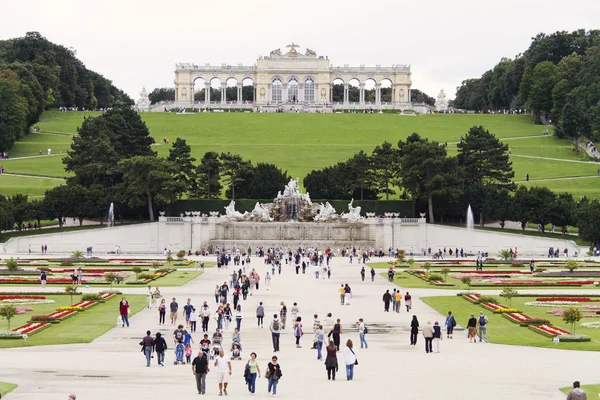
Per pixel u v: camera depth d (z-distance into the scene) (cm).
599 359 6128
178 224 17612
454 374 5584
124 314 7656
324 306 9069
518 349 6612
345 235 18012
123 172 18700
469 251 17338
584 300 9381
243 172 19600
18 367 5703
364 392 5056
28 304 8944
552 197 17400
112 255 16625
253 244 17662
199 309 8269
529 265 13975
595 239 16038
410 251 17325
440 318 8250
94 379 5366
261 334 7356
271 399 4903
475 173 19325
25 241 16738
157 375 5566
